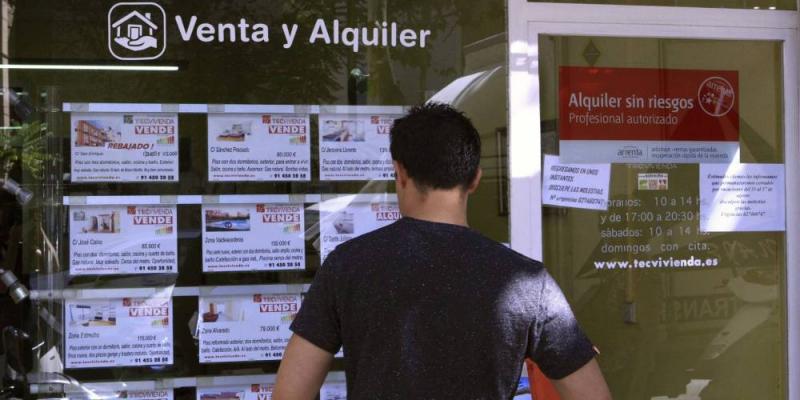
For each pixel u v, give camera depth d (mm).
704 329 3926
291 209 3557
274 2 3553
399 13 3641
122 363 3461
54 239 3432
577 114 3812
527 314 1996
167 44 3490
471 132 2139
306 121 3572
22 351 3420
